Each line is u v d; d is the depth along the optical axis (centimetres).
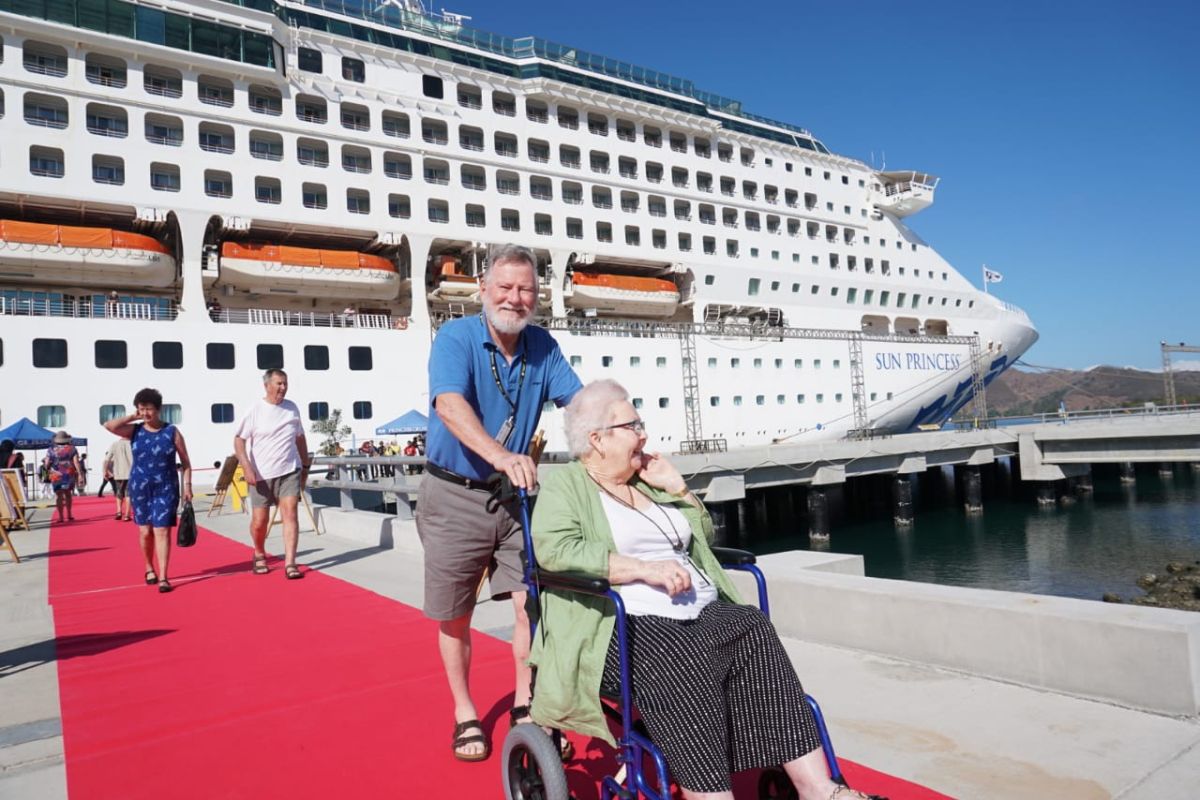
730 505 2658
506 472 212
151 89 1872
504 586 253
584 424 211
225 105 1981
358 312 2303
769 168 3044
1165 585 1608
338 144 2105
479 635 397
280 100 2075
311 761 246
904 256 3400
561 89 2483
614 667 184
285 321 2078
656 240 2727
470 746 243
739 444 2642
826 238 3191
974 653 300
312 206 2075
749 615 185
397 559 659
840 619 347
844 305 3152
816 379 2856
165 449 553
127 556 747
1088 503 2797
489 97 2386
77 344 1698
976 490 2689
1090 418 2841
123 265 1767
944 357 3278
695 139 2872
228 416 1847
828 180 3228
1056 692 276
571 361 2350
